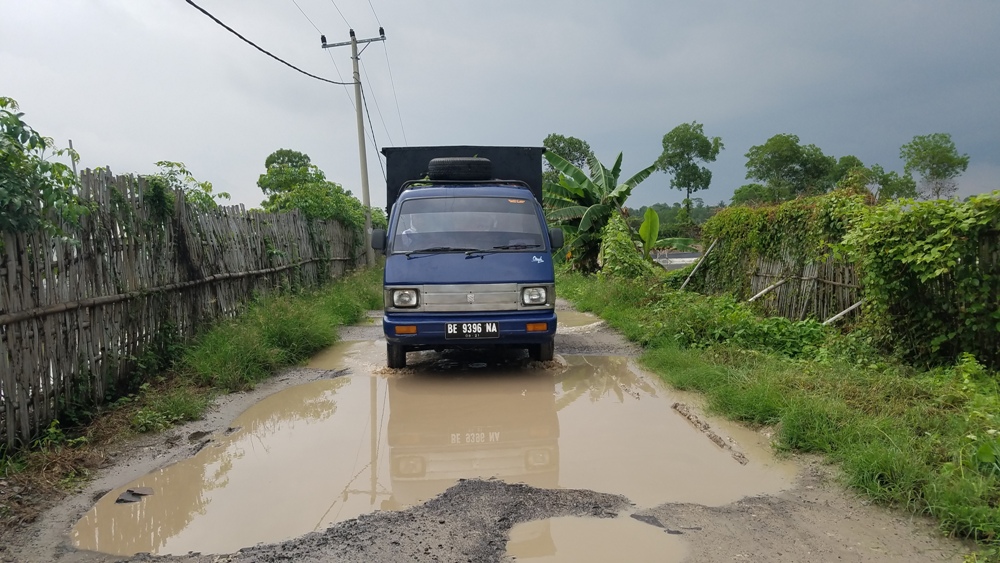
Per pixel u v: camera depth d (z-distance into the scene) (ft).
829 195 28.12
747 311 27.22
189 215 25.57
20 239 15.15
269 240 35.47
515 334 21.61
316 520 11.57
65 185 16.10
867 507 11.51
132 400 19.07
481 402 19.39
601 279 47.80
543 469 13.83
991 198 17.47
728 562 9.69
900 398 15.79
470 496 12.37
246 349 23.09
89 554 10.52
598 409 18.51
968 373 16.79
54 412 16.28
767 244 33.53
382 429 17.06
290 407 19.34
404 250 22.59
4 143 14.06
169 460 14.96
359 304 39.60
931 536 10.37
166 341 22.66
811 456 14.10
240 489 13.15
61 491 13.09
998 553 9.57
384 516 11.59
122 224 20.13
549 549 10.18
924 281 18.88
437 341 21.54
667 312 29.48
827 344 22.86
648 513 11.47
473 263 21.99
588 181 68.95
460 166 27.14
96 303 18.12
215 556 10.31
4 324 14.29
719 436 15.72
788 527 10.84
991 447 11.63
